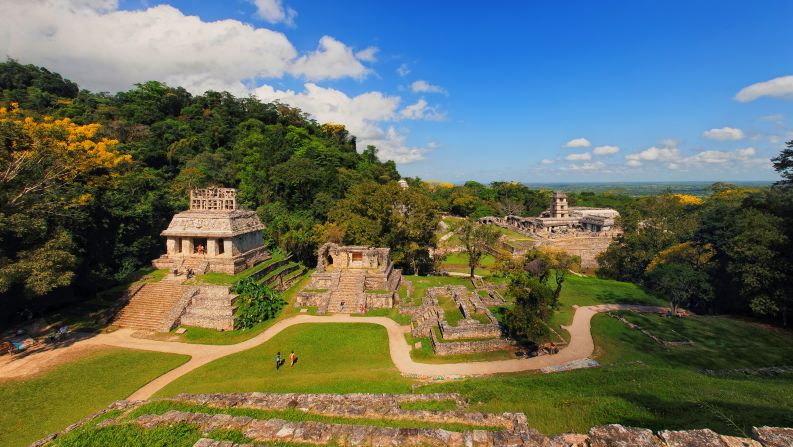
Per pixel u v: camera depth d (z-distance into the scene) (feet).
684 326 129.39
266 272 152.97
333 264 169.89
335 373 87.71
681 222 208.23
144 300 124.67
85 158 127.13
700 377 77.51
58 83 307.58
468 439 42.93
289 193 243.81
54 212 112.16
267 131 330.54
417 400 64.69
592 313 146.30
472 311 125.39
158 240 167.32
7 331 103.91
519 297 100.73
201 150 276.41
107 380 83.76
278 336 110.83
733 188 367.66
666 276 146.30
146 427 48.19
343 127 436.35
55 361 91.45
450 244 273.13
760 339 116.57
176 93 350.64
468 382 80.07
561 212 362.94
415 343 107.86
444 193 481.87
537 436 42.52
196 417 50.67
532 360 98.68
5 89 278.26
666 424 47.91
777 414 50.75
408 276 187.21
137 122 282.15
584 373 82.64
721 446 36.06
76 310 120.57
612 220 310.24
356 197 200.13
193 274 138.92
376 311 132.36
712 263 155.33
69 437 46.39
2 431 64.28
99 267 136.46
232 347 104.01
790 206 134.21
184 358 96.27
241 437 45.21
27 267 91.61
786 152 134.31
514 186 480.23
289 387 77.15
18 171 99.50
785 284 123.24
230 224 145.07
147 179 178.81
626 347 111.34
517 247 254.88
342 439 44.21
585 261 273.13
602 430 41.19
